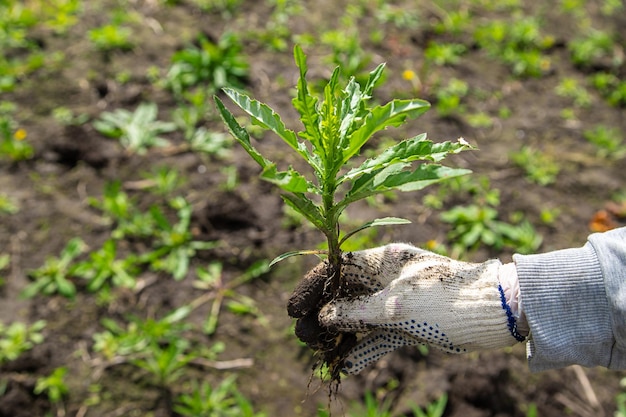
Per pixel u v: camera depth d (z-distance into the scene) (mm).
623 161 1704
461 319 987
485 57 1978
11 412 1296
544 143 1741
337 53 1882
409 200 1565
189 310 1397
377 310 998
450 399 1330
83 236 1469
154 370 1326
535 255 975
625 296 945
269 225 1493
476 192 1588
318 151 932
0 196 1502
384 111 896
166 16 1980
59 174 1559
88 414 1303
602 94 1912
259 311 1404
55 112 1674
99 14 1968
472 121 1771
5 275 1418
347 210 1525
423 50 1978
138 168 1581
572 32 2115
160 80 1780
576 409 1340
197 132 1658
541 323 959
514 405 1332
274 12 2029
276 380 1342
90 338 1365
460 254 1488
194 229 1481
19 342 1340
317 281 1016
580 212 1584
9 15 1898
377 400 1328
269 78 1825
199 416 1301
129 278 1417
